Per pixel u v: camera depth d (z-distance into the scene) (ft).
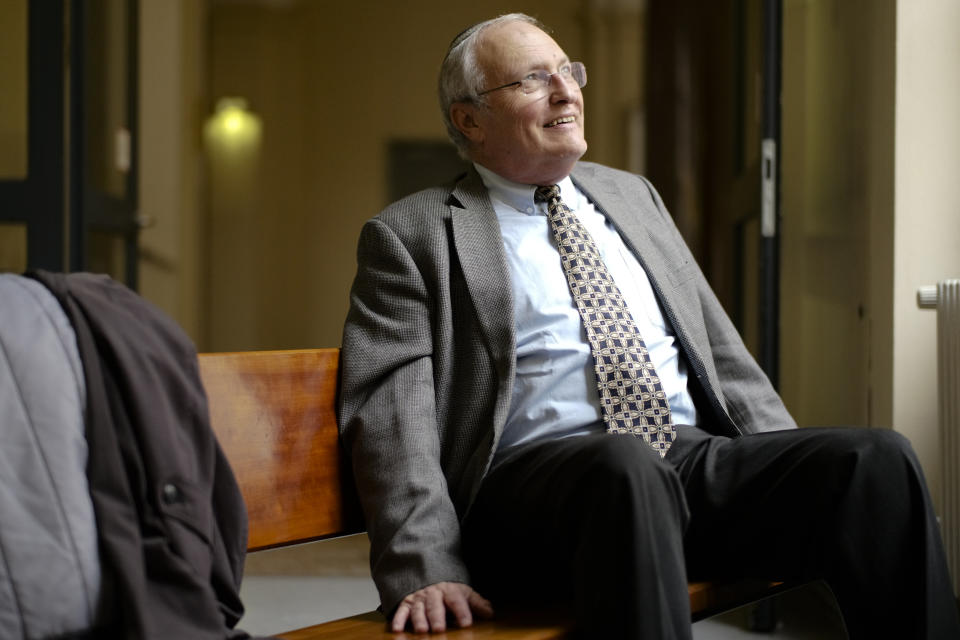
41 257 13.14
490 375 6.97
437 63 38.73
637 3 36.81
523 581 6.62
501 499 6.52
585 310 7.09
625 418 6.87
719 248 24.94
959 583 9.00
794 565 6.48
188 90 23.18
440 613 5.73
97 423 5.03
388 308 7.09
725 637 10.89
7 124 13.16
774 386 11.09
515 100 7.32
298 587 14.73
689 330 7.57
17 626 4.71
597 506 5.53
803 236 13.16
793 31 13.25
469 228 7.27
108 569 4.89
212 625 4.97
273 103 38.34
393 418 6.66
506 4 38.22
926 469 10.09
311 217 38.42
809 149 13.07
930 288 9.43
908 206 10.15
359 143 38.70
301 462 6.68
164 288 21.61
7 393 4.93
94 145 15.52
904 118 10.14
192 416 5.38
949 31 10.14
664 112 29.04
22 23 13.08
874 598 6.16
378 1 38.65
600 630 5.42
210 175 37.96
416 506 6.26
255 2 38.17
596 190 7.91
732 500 6.65
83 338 5.18
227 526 5.53
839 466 6.25
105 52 16.38
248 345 37.93
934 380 10.10
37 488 4.85
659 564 5.45
